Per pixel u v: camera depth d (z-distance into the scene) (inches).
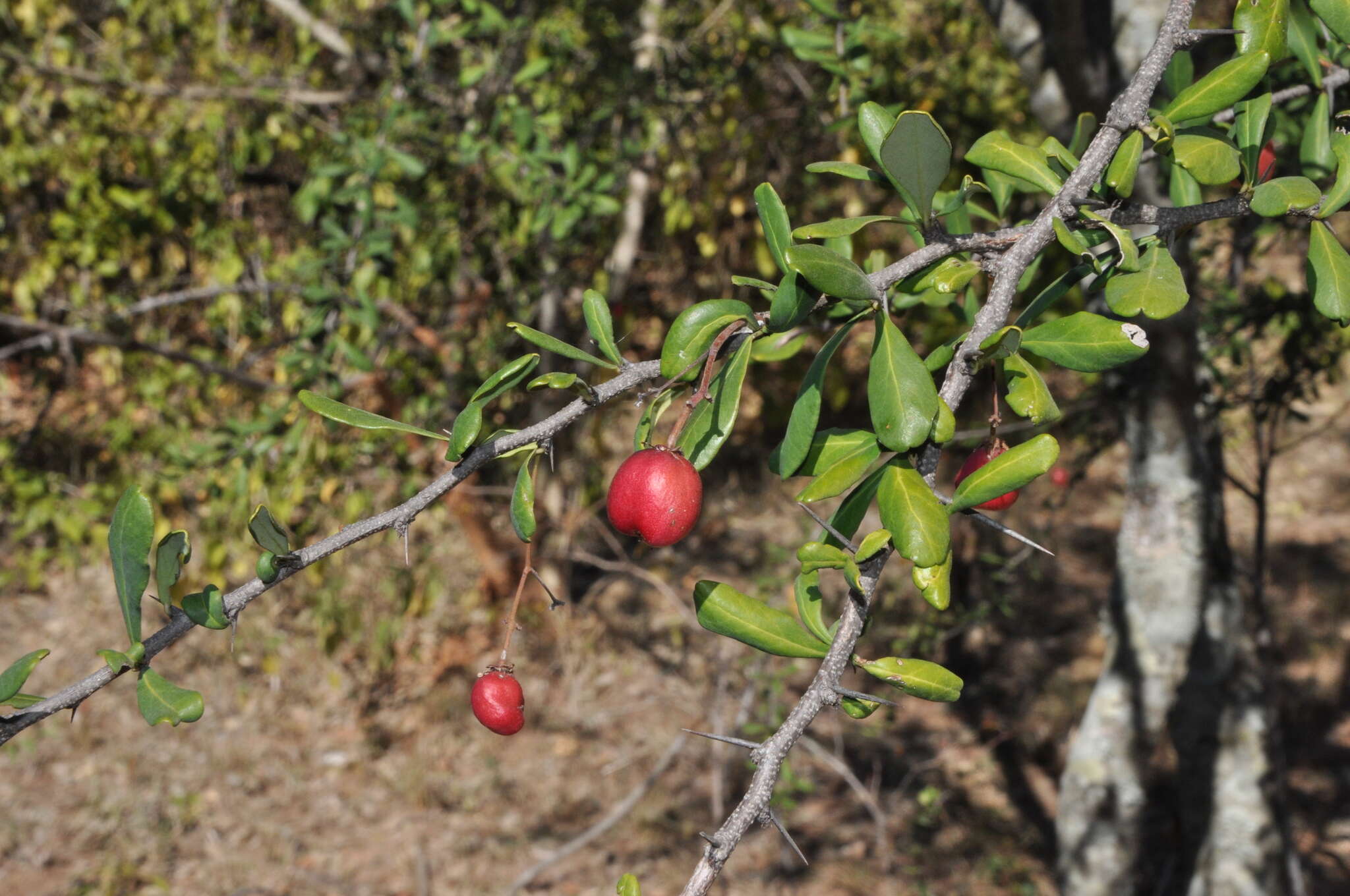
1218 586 194.7
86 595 366.6
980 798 291.7
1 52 240.2
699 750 307.1
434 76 244.4
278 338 236.5
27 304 248.7
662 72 256.5
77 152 257.6
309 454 204.1
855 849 272.5
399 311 234.2
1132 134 52.8
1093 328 49.6
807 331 80.7
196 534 240.8
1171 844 261.3
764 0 250.1
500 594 348.5
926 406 48.4
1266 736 194.2
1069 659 341.1
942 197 74.4
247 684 339.6
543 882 262.2
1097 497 437.7
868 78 156.6
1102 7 142.3
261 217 295.7
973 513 47.5
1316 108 69.2
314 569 245.9
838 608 290.5
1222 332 197.2
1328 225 53.8
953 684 48.8
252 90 250.4
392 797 295.3
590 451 334.3
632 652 356.2
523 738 320.5
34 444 285.7
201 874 260.8
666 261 332.8
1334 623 352.8
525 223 233.5
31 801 287.3
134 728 321.1
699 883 46.1
